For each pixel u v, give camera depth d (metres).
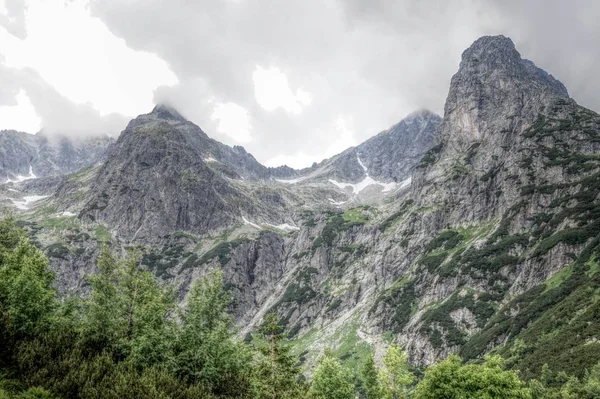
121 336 38.38
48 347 31.92
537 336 126.00
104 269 42.53
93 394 28.22
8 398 26.25
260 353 43.25
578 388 82.56
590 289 129.75
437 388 58.06
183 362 35.94
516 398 53.25
